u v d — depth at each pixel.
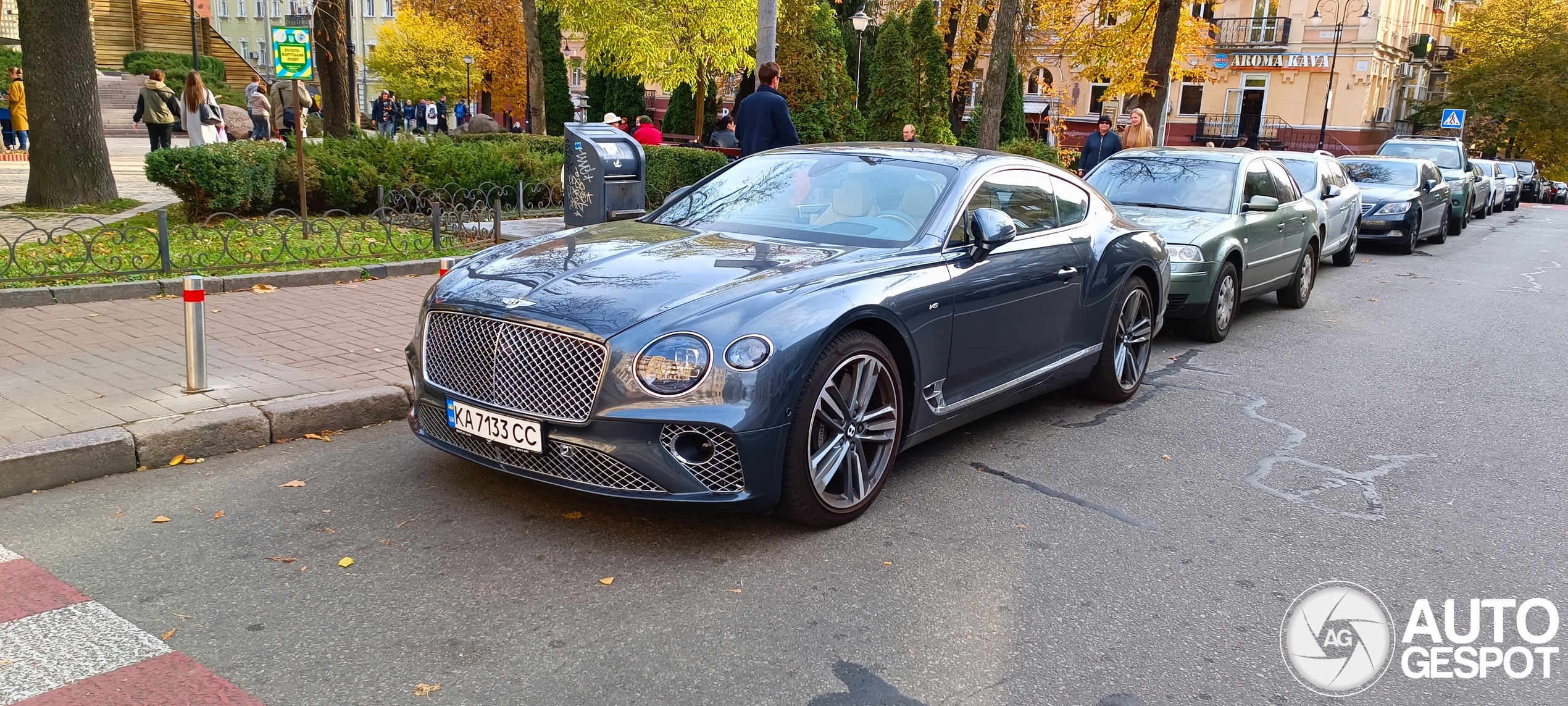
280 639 3.12
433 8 45.44
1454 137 50.19
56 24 11.38
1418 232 16.22
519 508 4.20
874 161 5.21
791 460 3.84
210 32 44.69
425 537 3.88
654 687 2.93
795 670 3.05
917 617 3.42
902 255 4.46
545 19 37.81
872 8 37.69
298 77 9.98
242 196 10.75
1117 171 9.42
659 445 3.62
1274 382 7.00
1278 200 9.52
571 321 3.70
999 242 4.66
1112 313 5.97
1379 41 43.53
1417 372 7.46
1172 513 4.46
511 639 3.17
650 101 51.75
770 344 3.71
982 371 4.94
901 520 4.27
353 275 8.57
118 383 5.25
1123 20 30.09
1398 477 5.05
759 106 9.44
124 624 3.17
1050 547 4.05
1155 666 3.16
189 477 4.41
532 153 14.20
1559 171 53.62
